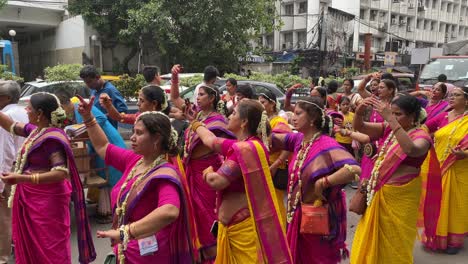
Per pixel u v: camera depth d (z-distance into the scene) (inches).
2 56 563.5
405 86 525.3
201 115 158.4
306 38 1226.0
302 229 116.5
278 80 584.4
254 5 754.8
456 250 184.9
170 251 93.3
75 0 768.9
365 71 1134.4
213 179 106.6
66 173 126.6
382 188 134.0
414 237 137.6
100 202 203.9
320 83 319.3
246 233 112.3
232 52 786.8
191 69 786.8
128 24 729.6
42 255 127.0
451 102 189.3
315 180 116.9
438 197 152.5
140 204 90.4
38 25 816.3
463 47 611.8
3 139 155.3
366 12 1417.3
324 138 119.2
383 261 134.6
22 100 351.6
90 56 772.6
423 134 129.6
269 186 106.6
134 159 101.3
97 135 108.7
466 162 182.2
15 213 128.6
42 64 916.0
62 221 131.5
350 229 210.1
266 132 111.9
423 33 1702.8
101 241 187.5
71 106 190.2
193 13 711.1
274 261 105.6
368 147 144.3
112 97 202.4
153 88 147.1
